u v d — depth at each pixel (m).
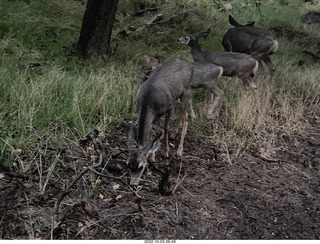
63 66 7.30
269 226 4.71
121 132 6.09
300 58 11.38
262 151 6.25
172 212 4.68
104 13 8.06
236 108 7.16
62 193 4.45
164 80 5.36
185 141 6.26
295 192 5.41
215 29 11.40
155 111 5.17
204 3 11.80
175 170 5.50
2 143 5.13
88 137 5.62
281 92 8.34
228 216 4.78
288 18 15.66
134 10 11.09
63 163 5.11
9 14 8.37
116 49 8.56
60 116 5.82
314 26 15.88
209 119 6.85
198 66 6.54
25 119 5.61
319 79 9.26
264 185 5.48
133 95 6.81
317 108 8.06
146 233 4.34
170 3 11.53
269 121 7.21
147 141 4.95
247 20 13.76
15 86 6.18
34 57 7.41
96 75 7.15
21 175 4.79
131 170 4.74
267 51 8.28
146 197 4.86
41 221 4.25
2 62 6.93
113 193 4.84
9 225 4.16
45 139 5.49
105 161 5.34
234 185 5.38
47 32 8.55
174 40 10.01
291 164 6.09
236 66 7.13
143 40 9.62
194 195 5.03
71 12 9.63
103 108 6.25
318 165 6.12
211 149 6.14
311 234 4.65
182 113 5.93
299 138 6.90
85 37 8.20
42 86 6.29
